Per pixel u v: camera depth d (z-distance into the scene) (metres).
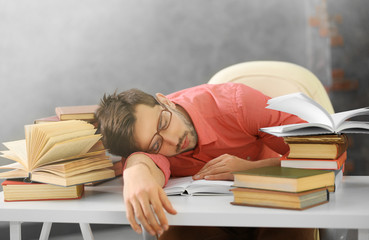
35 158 1.17
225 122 1.53
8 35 2.90
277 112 1.53
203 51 3.16
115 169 1.47
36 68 2.94
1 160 2.81
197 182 1.22
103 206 1.10
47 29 2.95
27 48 2.92
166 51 3.12
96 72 3.04
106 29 3.04
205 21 3.15
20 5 2.90
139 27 3.08
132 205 1.01
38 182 1.17
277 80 1.89
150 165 1.23
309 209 0.99
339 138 1.09
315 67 3.21
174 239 1.35
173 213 1.00
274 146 1.54
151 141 1.31
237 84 1.64
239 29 3.17
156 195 1.00
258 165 1.32
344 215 0.95
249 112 1.52
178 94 1.72
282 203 1.00
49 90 2.97
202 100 1.58
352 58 3.20
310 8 3.18
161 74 3.13
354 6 3.17
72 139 1.19
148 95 1.37
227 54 3.19
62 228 2.74
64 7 2.96
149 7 3.08
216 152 1.52
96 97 3.05
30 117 2.94
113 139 1.33
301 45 3.21
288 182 0.98
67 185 1.13
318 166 1.12
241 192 1.06
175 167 1.50
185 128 1.39
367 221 0.94
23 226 2.69
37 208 1.09
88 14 3.00
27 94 2.93
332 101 3.22
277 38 3.20
